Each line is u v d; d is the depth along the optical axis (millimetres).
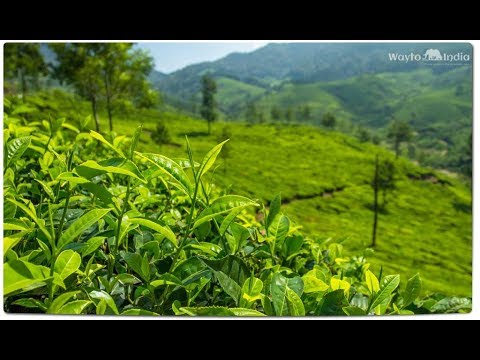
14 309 1900
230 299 1907
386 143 127375
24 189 2486
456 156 117125
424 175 105938
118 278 1786
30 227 1854
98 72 55875
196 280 1790
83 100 56875
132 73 59625
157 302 1814
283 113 150375
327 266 2633
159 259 1892
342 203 91000
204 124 115375
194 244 1889
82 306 1572
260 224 2709
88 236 1990
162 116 110438
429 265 71062
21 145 2264
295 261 2354
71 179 1721
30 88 43906
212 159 1752
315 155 108438
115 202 1862
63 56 53281
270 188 90938
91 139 3361
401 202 92938
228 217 1960
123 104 60250
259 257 2277
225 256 1799
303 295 1844
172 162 1802
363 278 2553
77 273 1784
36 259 1716
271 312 1721
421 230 84750
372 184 97875
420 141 133000
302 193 90312
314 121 150375
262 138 113750
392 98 178750
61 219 1839
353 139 125750
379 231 80625
